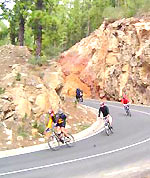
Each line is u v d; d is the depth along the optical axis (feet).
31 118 53.06
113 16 149.79
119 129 58.13
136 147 41.93
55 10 97.19
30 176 29.53
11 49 98.73
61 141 44.06
